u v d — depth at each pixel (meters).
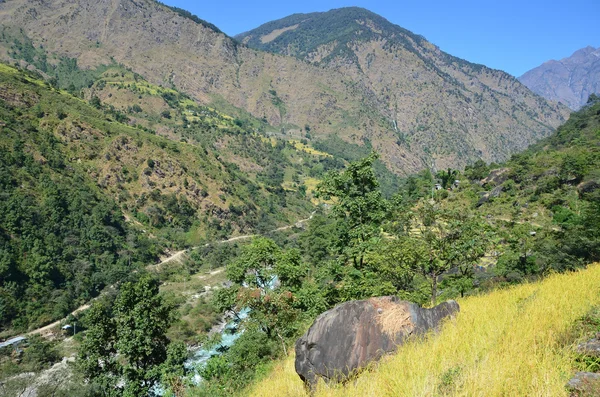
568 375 5.23
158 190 119.69
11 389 31.38
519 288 15.62
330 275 20.59
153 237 106.25
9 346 57.66
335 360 7.94
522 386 5.14
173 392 19.55
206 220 122.69
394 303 8.95
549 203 68.31
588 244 30.28
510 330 7.69
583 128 138.38
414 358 7.00
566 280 13.60
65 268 77.06
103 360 31.06
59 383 31.58
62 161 106.56
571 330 7.05
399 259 18.55
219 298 22.05
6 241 71.88
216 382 17.19
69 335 64.81
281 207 156.75
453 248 18.00
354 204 20.73
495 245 21.64
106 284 80.31
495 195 83.44
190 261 103.94
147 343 30.03
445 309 9.66
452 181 112.50
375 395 6.12
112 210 102.44
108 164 117.06
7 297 65.19
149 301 31.48
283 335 18.47
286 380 10.27
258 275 21.64
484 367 5.78
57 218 84.06
